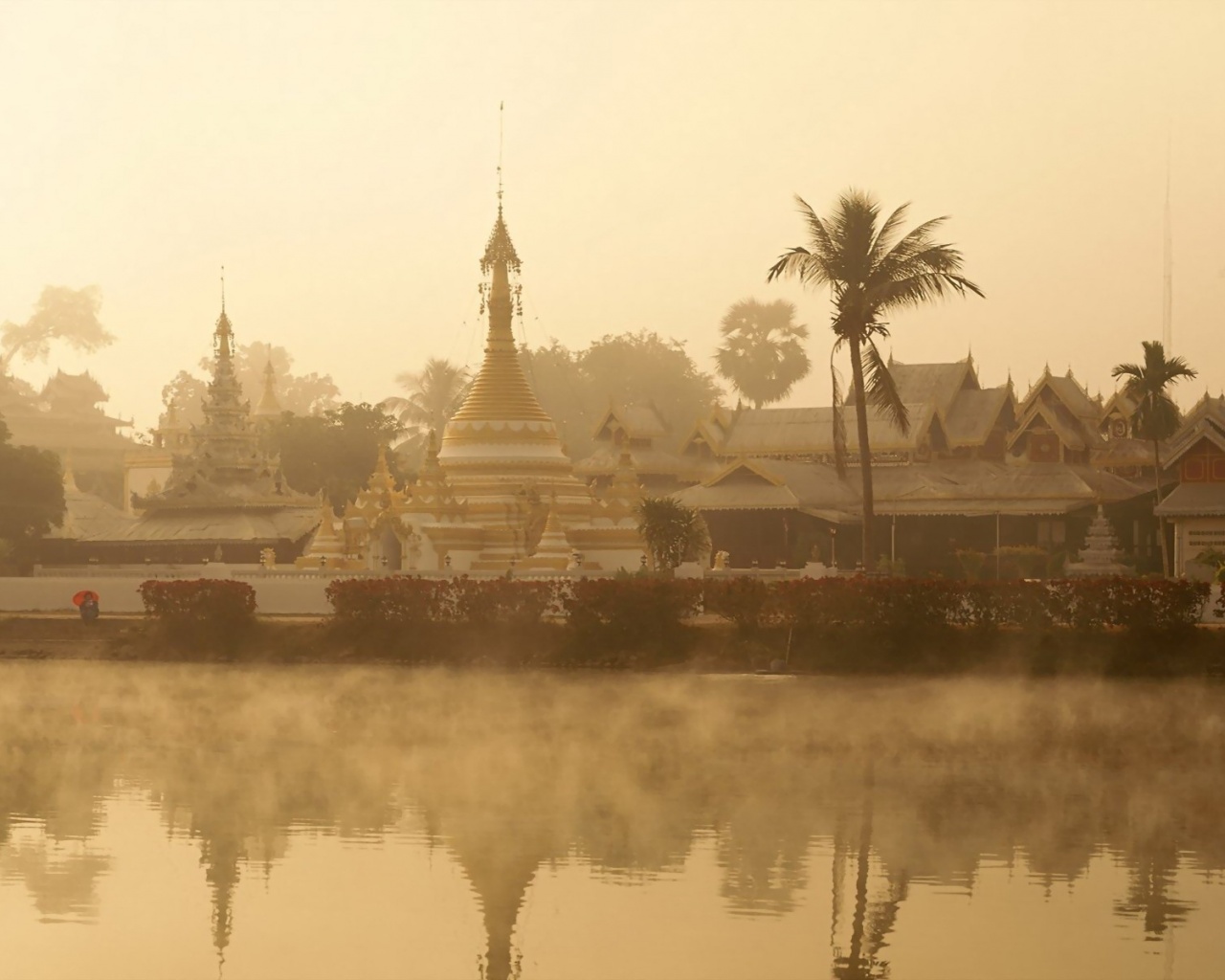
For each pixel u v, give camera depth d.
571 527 76.31
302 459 118.75
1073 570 84.12
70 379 190.00
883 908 24.22
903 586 58.09
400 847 28.11
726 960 21.73
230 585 65.44
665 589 60.50
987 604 58.28
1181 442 78.44
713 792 33.47
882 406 69.69
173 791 33.72
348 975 21.31
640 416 120.50
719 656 58.91
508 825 30.14
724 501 103.88
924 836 29.17
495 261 79.81
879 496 104.31
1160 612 57.03
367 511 77.25
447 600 63.41
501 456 77.38
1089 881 25.89
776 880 25.86
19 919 23.72
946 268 66.38
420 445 158.50
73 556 94.00
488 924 23.33
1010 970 21.28
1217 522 77.19
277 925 23.41
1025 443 106.94
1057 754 38.88
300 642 63.97
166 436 140.88
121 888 25.42
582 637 60.69
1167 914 23.94
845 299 67.00
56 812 31.38
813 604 58.66
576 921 23.55
